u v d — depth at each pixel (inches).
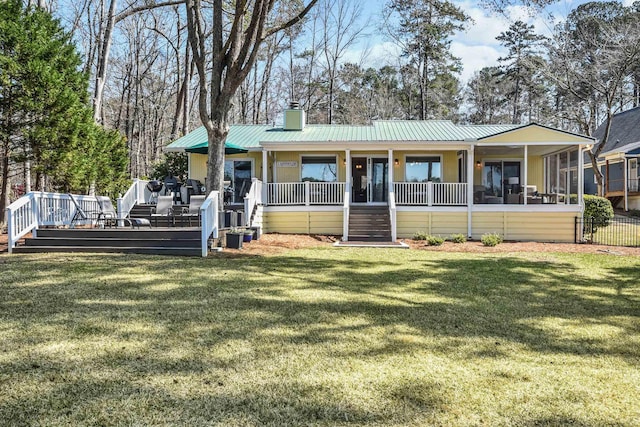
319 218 617.0
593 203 655.1
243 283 268.8
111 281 262.1
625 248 504.7
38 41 458.3
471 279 310.7
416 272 333.7
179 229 402.9
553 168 708.0
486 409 119.8
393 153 697.0
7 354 150.0
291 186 623.5
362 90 1626.5
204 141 657.0
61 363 143.7
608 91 816.9
